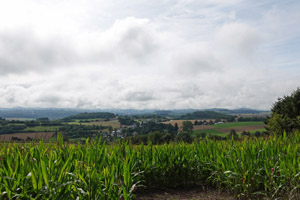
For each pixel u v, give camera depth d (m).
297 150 6.77
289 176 5.41
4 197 3.85
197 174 7.15
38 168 3.51
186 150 7.30
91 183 3.80
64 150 5.37
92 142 5.84
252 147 6.56
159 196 6.11
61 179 3.71
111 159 5.01
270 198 5.44
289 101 25.52
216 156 6.73
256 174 5.71
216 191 6.52
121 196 4.12
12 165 4.30
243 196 5.87
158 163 6.58
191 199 5.90
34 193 3.78
